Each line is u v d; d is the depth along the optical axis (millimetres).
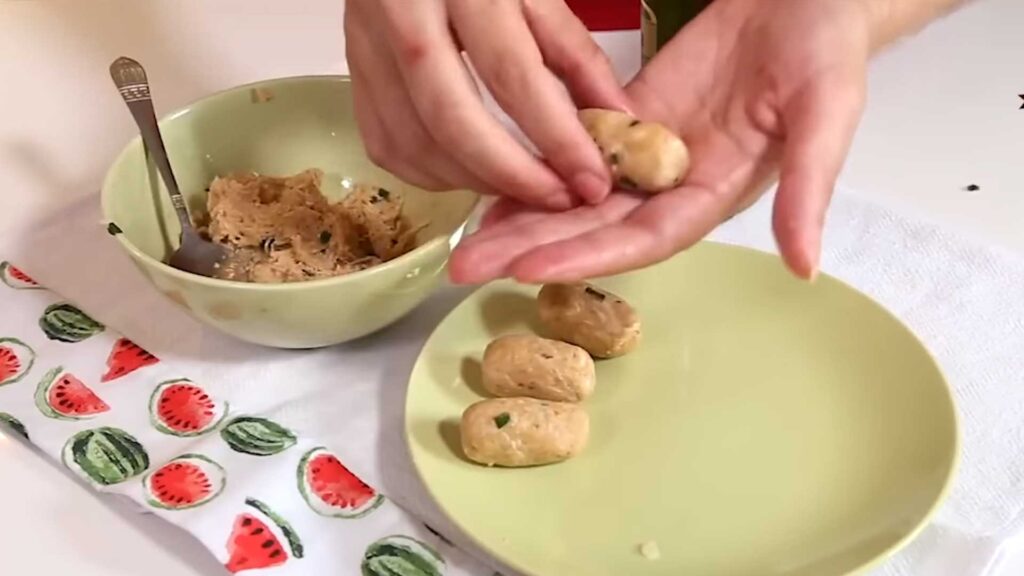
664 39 732
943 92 791
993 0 890
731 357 596
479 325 614
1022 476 529
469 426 533
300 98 703
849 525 502
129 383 605
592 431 559
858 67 509
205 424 579
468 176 571
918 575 490
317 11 938
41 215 729
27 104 833
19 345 629
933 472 511
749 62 542
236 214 658
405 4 520
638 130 528
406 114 561
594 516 514
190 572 510
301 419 583
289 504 531
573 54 569
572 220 530
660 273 645
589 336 591
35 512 541
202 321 610
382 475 548
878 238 666
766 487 525
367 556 508
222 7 939
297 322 583
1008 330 605
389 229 666
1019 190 701
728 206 530
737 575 483
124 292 667
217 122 697
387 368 614
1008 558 499
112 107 826
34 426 576
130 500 539
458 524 499
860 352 583
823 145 468
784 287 627
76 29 908
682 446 549
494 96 537
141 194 650
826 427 552
